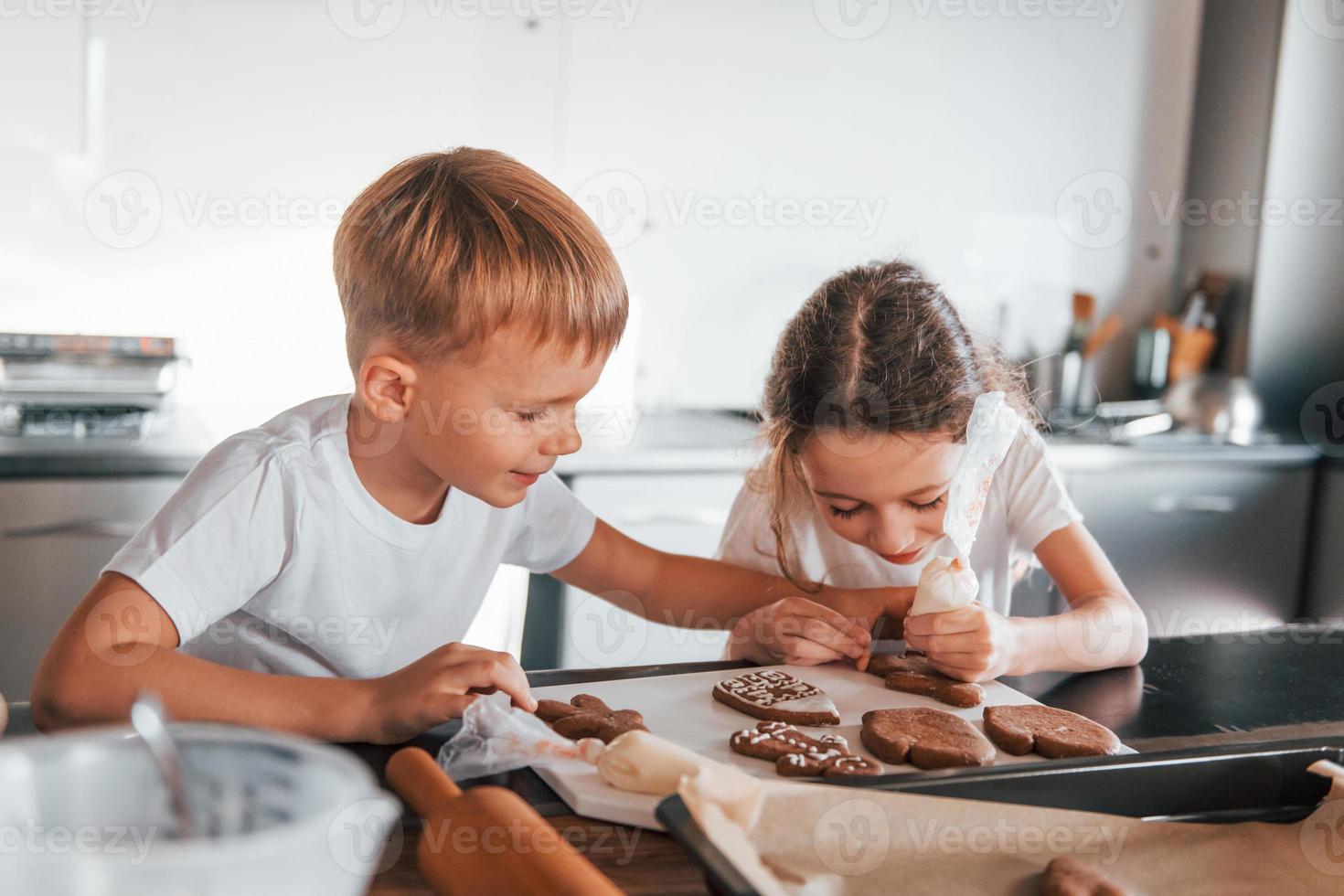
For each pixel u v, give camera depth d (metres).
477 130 2.41
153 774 0.42
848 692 0.94
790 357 1.17
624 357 2.57
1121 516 2.46
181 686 0.77
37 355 1.96
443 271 0.82
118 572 0.86
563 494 1.23
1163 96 2.92
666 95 2.53
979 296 2.85
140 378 2.04
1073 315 2.88
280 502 0.96
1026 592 1.60
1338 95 2.76
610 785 0.70
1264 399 2.84
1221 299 2.87
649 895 0.59
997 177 2.82
